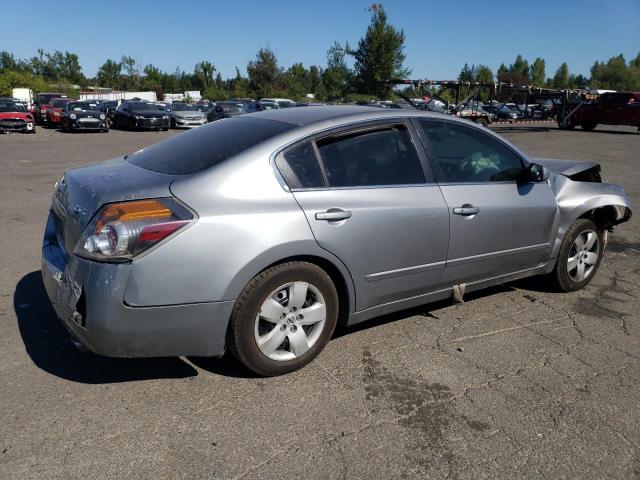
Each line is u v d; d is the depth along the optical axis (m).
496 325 4.19
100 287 2.79
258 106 28.41
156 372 3.38
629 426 2.96
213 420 2.91
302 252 3.19
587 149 18.25
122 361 3.49
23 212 7.54
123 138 21.72
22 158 14.03
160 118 25.77
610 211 5.03
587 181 5.12
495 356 3.70
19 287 4.66
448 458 2.67
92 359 3.50
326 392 3.20
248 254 3.01
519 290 4.95
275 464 2.59
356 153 3.54
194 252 2.89
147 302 2.84
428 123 3.92
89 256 2.84
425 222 3.68
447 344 3.85
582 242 4.86
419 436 2.83
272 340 3.25
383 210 3.49
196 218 2.92
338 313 3.56
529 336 4.02
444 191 3.82
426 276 3.81
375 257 3.51
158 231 2.83
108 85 79.69
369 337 3.93
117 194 2.95
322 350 3.64
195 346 3.04
